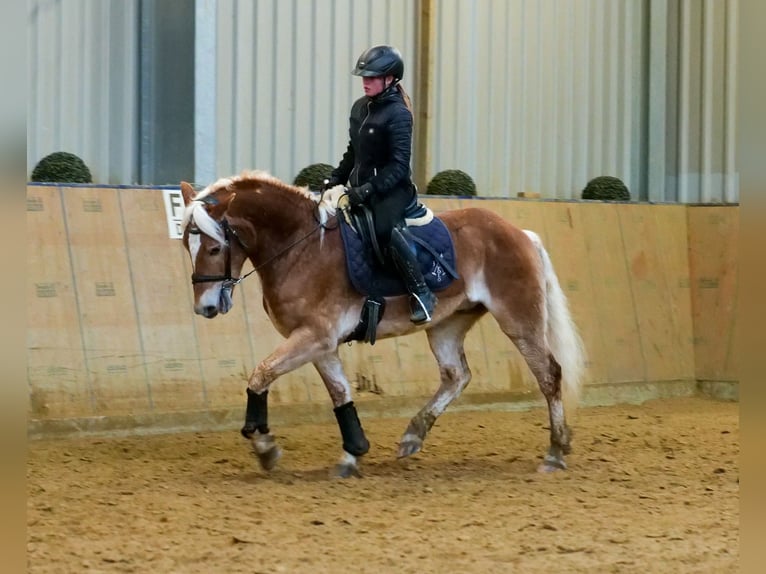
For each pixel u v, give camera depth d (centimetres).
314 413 1228
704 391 1567
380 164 894
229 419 1170
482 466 984
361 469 950
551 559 647
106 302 1133
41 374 1075
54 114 1399
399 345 1320
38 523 717
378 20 1647
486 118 1767
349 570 614
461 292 934
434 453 1055
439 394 983
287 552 652
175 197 1219
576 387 973
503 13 1775
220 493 828
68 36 1405
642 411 1416
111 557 630
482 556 651
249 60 1530
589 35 1883
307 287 863
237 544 669
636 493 866
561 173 1862
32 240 1107
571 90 1864
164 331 1161
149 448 1041
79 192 1156
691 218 1623
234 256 852
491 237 956
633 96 1947
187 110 1464
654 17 1939
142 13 1452
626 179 1948
